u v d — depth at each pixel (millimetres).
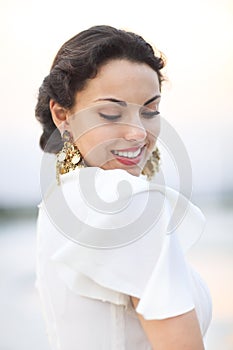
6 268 10289
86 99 1491
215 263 9430
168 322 1285
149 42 1554
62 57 1531
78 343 1450
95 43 1476
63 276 1413
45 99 1619
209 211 15867
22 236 14062
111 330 1416
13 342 6152
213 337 5816
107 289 1381
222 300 7152
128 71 1468
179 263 1328
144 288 1315
